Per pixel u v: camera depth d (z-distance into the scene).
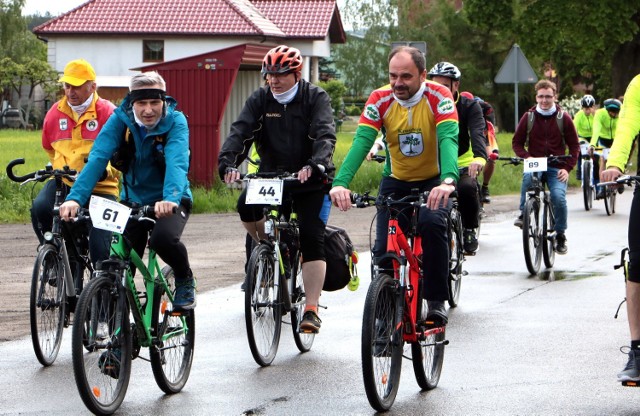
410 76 12.30
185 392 12.61
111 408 11.44
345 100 161.75
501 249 26.03
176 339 12.71
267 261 14.11
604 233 29.06
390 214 12.16
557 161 23.17
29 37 148.00
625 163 11.25
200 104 39.66
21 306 18.23
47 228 14.98
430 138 12.60
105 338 11.41
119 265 11.65
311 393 12.51
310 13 107.06
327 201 14.56
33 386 12.89
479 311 17.75
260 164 14.91
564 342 15.18
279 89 14.46
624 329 16.09
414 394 12.42
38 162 53.88
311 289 14.41
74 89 14.96
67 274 14.52
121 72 103.44
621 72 78.00
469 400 12.09
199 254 25.02
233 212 36.00
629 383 11.26
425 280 12.18
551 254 22.89
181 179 11.85
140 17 103.00
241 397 12.33
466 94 18.84
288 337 16.12
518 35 77.81
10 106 146.62
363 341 11.27
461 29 119.44
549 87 23.55
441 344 12.70
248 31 99.62
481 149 18.30
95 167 12.04
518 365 13.80
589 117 39.06
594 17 72.56
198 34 100.56
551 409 11.66
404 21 143.38
